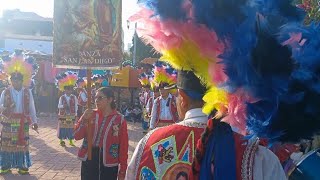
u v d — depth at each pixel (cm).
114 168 475
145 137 196
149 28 175
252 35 155
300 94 160
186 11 162
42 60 2372
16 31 4353
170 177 178
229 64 159
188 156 178
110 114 479
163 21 168
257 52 155
